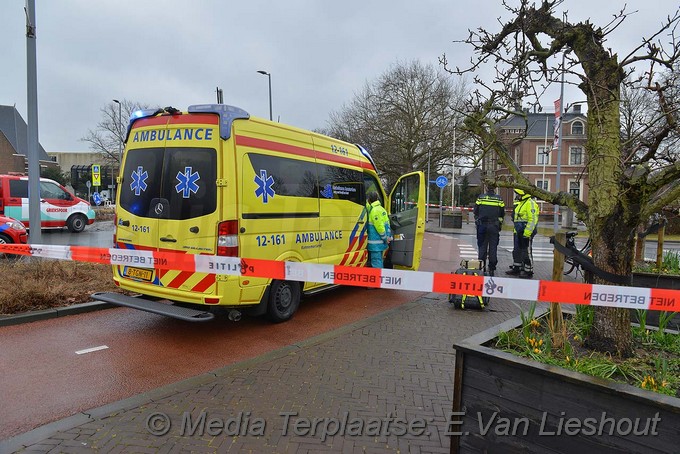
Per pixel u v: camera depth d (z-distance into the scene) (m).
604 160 3.01
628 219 2.91
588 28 2.99
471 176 53.91
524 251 9.99
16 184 15.20
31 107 7.86
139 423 3.19
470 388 2.60
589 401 2.16
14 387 3.79
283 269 4.51
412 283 3.99
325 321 6.06
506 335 2.96
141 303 5.08
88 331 5.31
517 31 3.23
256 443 2.97
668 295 2.98
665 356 3.05
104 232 18.25
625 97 4.10
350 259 7.19
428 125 31.11
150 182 5.20
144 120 5.35
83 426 3.13
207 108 4.89
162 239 5.06
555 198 3.35
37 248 5.87
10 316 5.41
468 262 7.12
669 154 2.89
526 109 3.44
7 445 2.88
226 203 4.79
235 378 3.99
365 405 3.52
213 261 4.70
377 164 33.53
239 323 5.84
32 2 7.79
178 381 3.91
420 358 4.56
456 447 2.66
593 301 3.03
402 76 31.73
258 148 5.24
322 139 6.59
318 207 6.32
